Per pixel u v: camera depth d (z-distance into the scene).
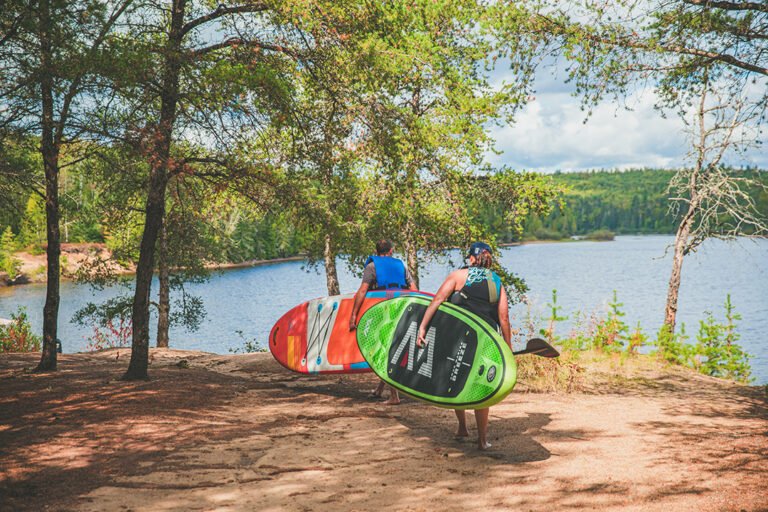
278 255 88.19
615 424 6.15
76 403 6.64
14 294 47.84
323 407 6.85
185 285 53.44
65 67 7.02
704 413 6.89
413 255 13.24
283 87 7.93
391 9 9.05
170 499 3.86
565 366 8.77
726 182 14.36
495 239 13.59
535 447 5.21
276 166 9.06
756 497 3.86
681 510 3.66
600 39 7.19
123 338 17.00
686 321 29.16
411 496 3.97
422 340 5.33
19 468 4.41
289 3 7.76
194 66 7.59
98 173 9.86
